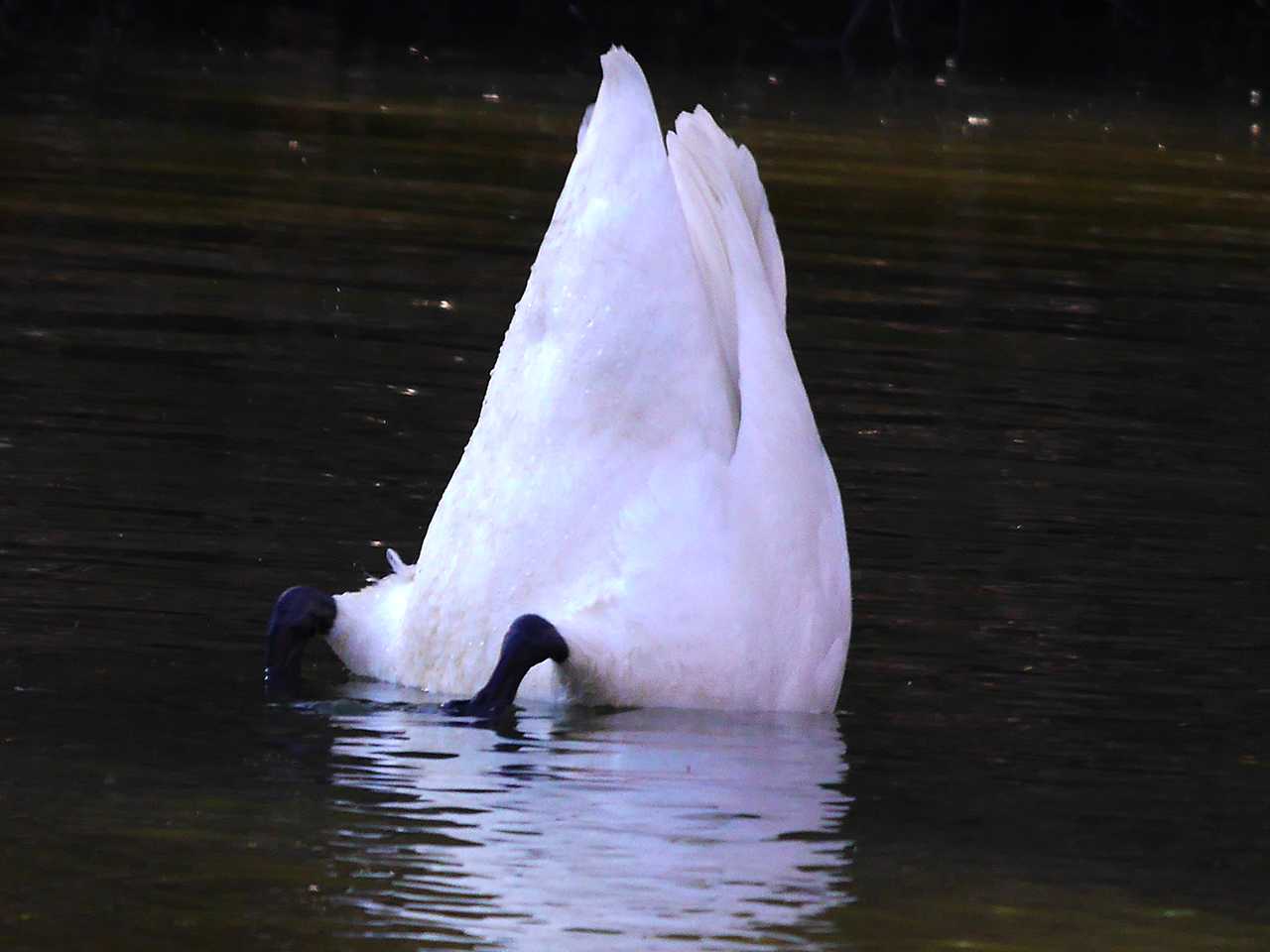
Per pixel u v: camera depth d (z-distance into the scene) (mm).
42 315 22969
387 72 54469
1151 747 12570
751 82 59438
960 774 11812
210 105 44188
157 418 18891
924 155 45781
